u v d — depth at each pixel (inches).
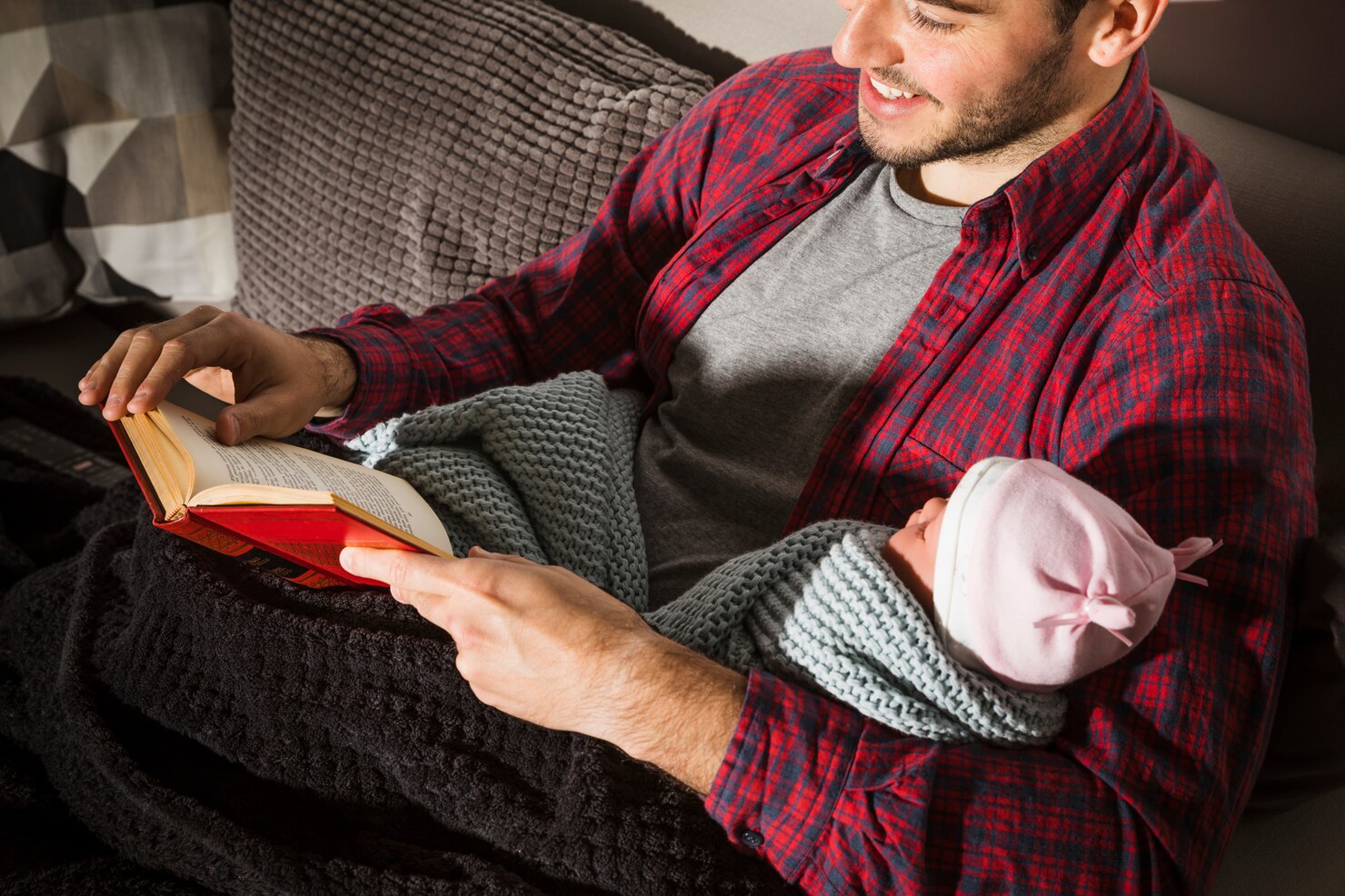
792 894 29.4
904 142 36.7
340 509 27.4
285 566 31.2
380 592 34.6
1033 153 37.0
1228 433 30.3
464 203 51.5
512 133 50.5
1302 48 42.6
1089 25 34.0
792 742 28.4
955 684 29.0
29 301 65.4
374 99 54.3
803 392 39.9
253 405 34.4
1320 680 30.4
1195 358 31.4
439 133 52.2
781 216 42.4
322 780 33.0
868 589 30.1
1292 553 30.3
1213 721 28.3
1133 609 27.4
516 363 46.6
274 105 58.2
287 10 57.6
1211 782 27.9
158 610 35.5
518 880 30.1
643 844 29.3
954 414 36.2
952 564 29.1
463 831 31.8
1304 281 38.9
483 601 29.6
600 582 37.3
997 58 34.1
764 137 43.8
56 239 66.1
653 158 46.9
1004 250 36.6
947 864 27.6
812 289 40.6
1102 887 27.4
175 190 64.5
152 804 32.4
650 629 31.0
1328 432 37.8
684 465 41.4
